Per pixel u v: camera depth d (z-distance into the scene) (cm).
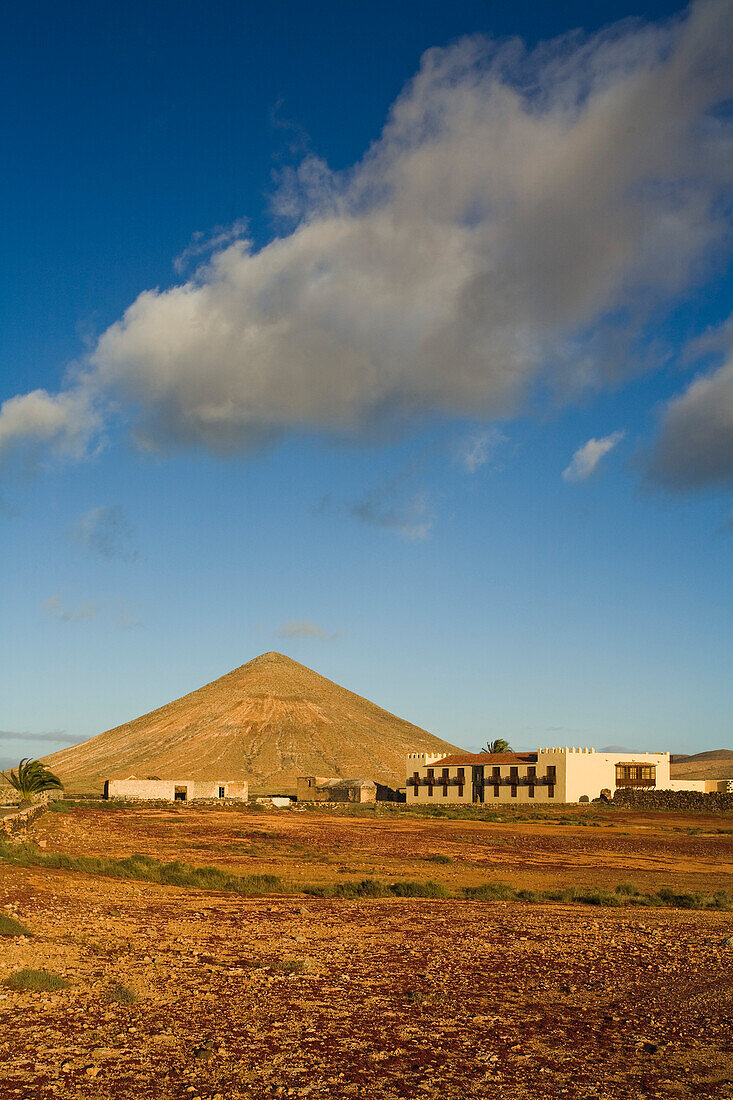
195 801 13600
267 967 1952
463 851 5944
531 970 2098
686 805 12438
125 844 5703
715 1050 1463
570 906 3484
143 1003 1558
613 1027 1593
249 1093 1130
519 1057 1372
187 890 3506
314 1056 1311
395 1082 1218
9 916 2325
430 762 15888
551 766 13888
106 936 2247
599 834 7925
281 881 3884
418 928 2719
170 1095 1106
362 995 1739
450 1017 1602
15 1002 1500
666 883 4506
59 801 10469
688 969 2180
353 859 5241
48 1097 1074
